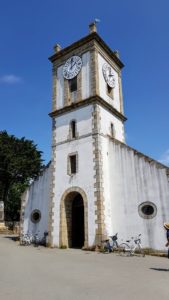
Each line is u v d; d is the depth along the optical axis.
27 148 45.00
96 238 18.06
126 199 18.98
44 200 23.19
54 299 6.13
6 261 12.08
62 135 22.88
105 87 23.67
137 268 10.86
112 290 7.07
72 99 23.53
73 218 21.48
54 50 26.72
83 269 10.40
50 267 10.76
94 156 20.05
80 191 19.98
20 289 7.03
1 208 37.09
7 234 34.94
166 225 11.38
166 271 10.16
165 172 17.88
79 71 23.72
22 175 43.75
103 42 24.23
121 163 20.06
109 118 22.77
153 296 6.53
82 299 6.18
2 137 43.53
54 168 22.36
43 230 22.27
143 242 17.44
